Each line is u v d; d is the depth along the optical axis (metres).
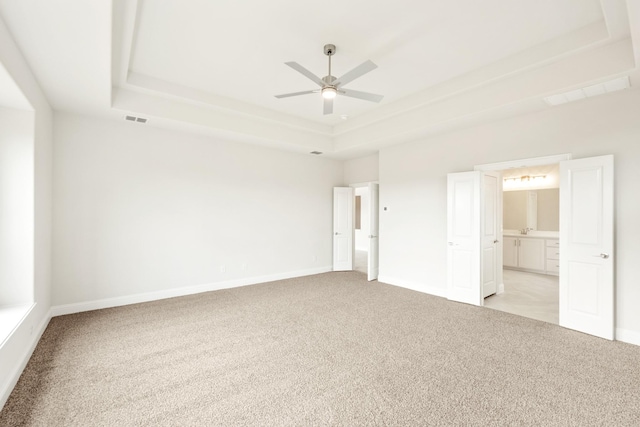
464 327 3.51
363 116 5.14
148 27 2.73
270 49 3.11
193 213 4.95
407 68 3.52
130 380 2.38
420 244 5.18
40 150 3.17
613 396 2.18
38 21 2.06
